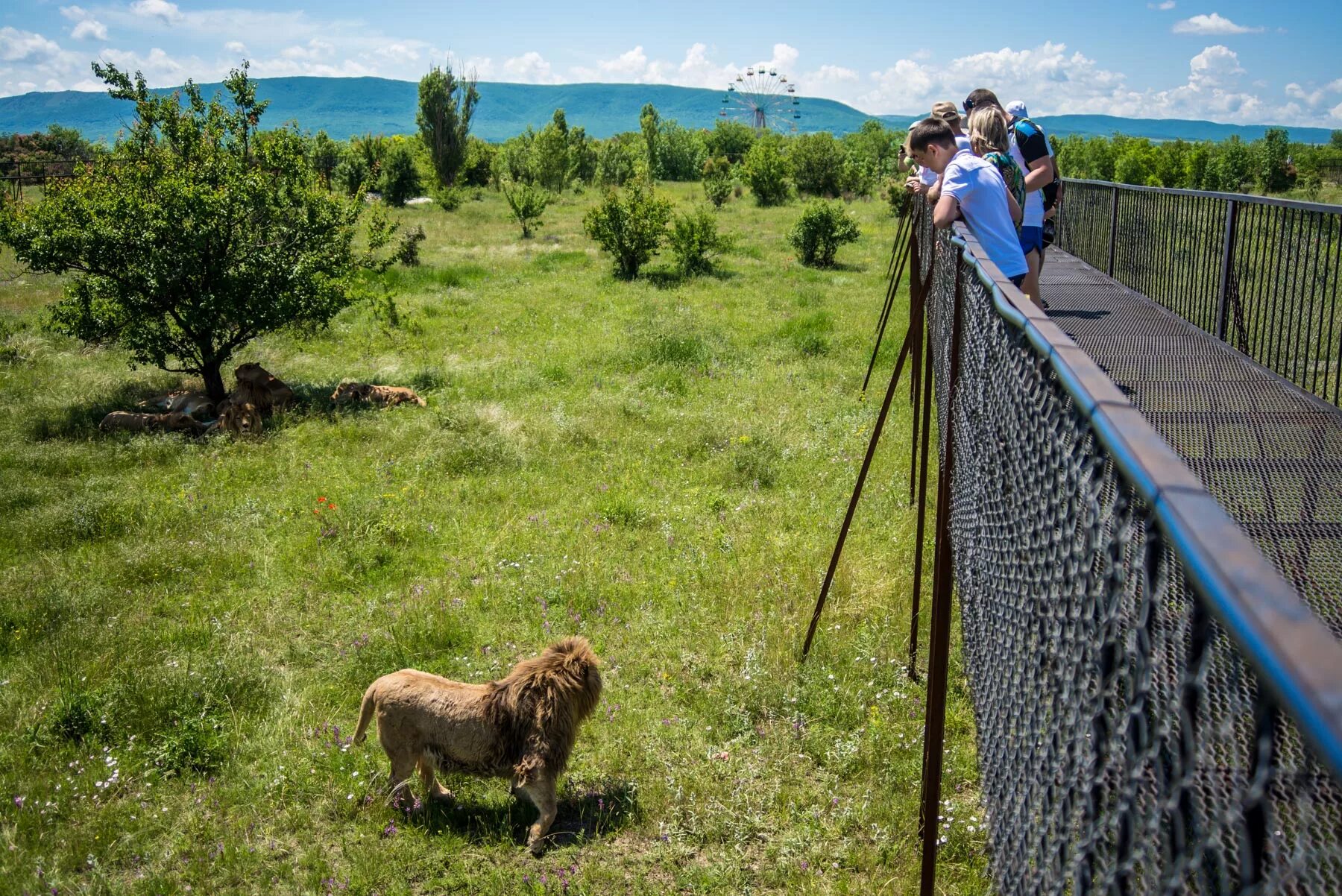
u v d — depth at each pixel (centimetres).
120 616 623
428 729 427
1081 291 744
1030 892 158
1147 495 87
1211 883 76
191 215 1065
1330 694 49
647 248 2150
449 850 415
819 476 866
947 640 281
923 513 487
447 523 778
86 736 489
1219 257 563
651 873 400
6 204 1130
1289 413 382
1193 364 481
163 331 1112
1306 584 236
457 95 5022
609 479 878
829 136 4891
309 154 1255
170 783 463
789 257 2472
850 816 421
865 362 1322
